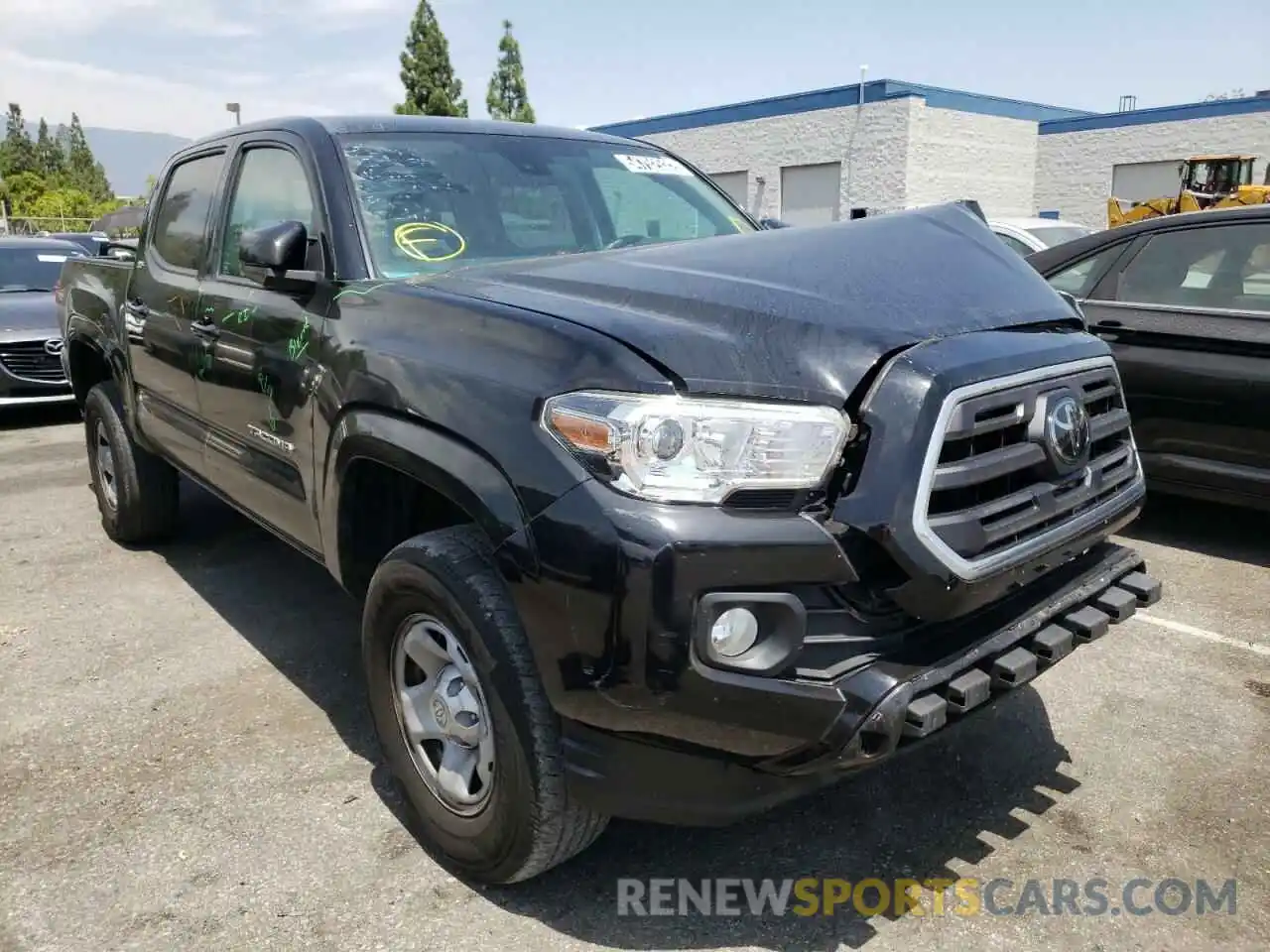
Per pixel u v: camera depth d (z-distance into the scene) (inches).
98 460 219.9
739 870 107.0
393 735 109.7
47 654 162.9
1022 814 116.5
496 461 88.4
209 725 139.0
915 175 1001.5
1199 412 202.2
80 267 223.9
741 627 81.6
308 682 151.9
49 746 133.9
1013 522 90.7
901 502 83.0
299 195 136.8
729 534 80.3
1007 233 397.7
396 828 114.5
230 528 230.8
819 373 85.1
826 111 1048.2
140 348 179.9
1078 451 96.6
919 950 95.2
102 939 97.4
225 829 114.7
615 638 80.7
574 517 82.4
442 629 99.3
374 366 105.7
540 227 139.9
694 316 90.2
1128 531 222.1
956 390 85.4
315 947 96.0
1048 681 149.9
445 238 130.4
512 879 99.0
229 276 150.7
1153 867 107.1
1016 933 97.5
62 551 216.2
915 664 85.3
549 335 90.6
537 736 89.2
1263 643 163.2
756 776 86.1
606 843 111.7
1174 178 1093.8
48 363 366.3
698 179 170.1
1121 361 211.5
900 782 123.0
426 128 145.6
